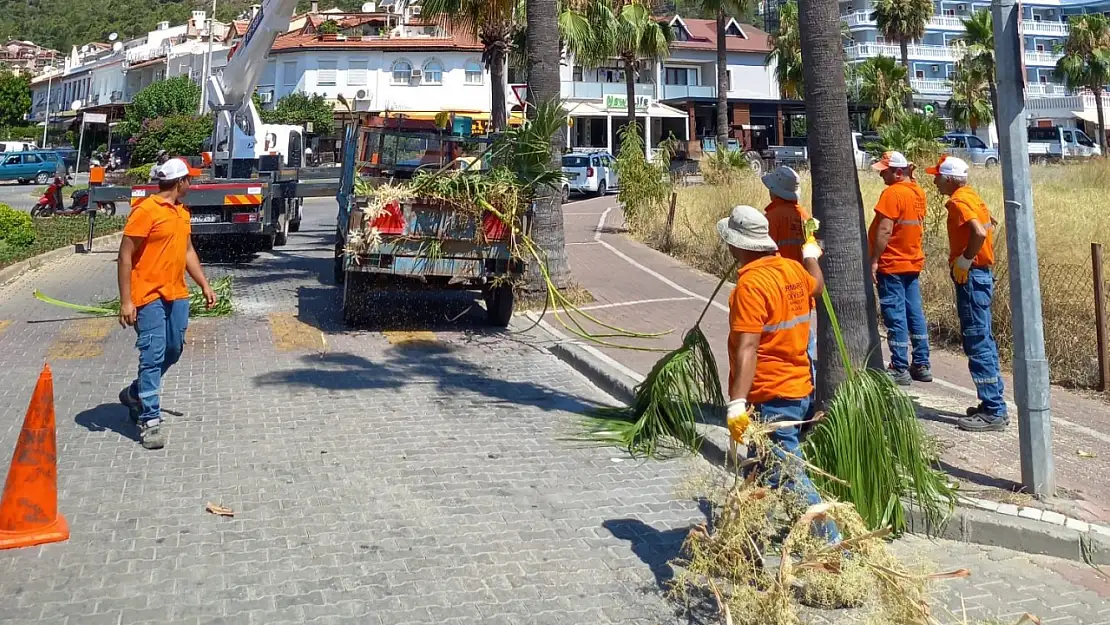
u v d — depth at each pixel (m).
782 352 4.17
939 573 3.97
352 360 8.73
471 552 4.55
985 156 38.78
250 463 5.80
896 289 7.70
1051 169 25.03
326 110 45.59
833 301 5.46
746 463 4.06
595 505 5.21
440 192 9.30
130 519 4.89
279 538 4.68
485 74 51.66
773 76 57.06
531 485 5.52
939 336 9.60
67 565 4.34
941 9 75.44
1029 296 5.07
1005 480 5.31
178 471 5.63
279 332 9.93
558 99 10.23
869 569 3.67
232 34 56.44
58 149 51.94
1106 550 4.47
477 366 8.64
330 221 25.72
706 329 10.04
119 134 50.41
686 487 4.86
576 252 16.03
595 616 3.94
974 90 45.81
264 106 52.03
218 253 17.03
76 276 14.42
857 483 4.57
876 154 21.12
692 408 5.94
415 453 6.06
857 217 5.50
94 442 6.16
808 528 3.76
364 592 4.11
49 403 4.67
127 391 6.41
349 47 50.31
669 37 32.44
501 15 15.85
